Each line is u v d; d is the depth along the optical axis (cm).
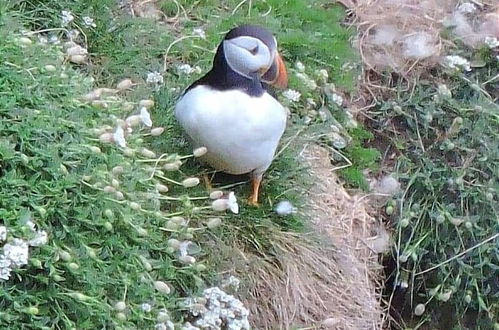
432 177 708
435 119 738
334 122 670
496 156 705
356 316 583
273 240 539
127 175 423
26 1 598
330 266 583
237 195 534
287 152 568
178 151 518
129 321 396
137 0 696
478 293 662
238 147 476
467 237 680
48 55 473
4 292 350
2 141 377
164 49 639
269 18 703
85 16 616
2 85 404
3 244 354
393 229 687
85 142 407
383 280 674
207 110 466
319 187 624
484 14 821
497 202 687
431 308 688
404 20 803
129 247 403
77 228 384
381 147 735
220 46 472
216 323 436
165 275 434
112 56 614
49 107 410
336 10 782
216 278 481
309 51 703
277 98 565
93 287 377
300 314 544
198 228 472
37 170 382
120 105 496
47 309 368
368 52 775
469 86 756
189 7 715
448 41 789
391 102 745
